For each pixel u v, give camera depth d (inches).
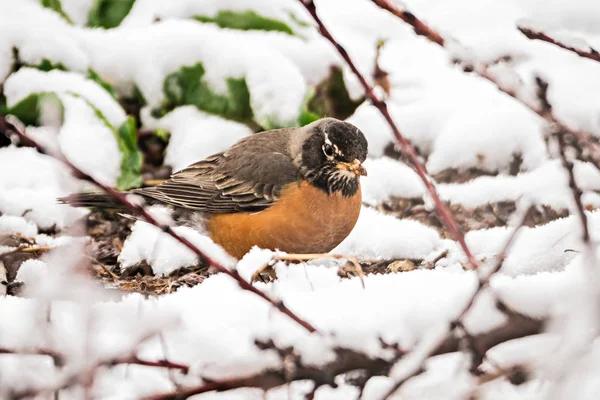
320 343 212.1
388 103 602.5
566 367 197.8
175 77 583.8
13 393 210.8
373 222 454.6
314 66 610.2
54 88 540.1
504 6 719.7
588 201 480.1
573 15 703.7
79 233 250.7
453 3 735.1
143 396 217.5
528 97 239.1
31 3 604.7
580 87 589.6
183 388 209.2
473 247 413.4
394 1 257.0
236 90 574.9
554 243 355.6
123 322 260.7
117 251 475.8
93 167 523.2
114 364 213.5
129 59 589.3
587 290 209.0
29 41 557.9
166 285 406.6
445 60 663.1
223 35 590.9
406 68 650.2
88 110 537.6
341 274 425.4
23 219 483.5
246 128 578.2
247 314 261.3
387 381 241.0
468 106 590.2
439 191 523.5
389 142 579.8
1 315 268.4
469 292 234.7
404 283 265.7
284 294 271.9
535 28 261.1
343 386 240.2
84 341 218.1
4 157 536.4
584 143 231.6
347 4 713.6
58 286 243.6
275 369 209.0
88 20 641.6
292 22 629.3
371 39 679.1
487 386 201.2
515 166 551.2
